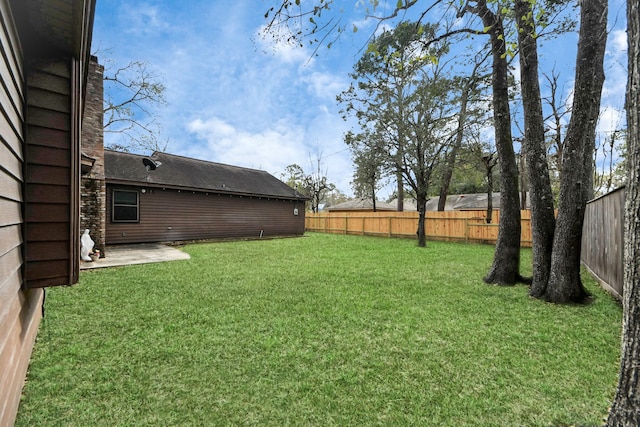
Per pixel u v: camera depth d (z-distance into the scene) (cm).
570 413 181
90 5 181
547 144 1102
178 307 366
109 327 302
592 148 398
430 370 228
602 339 281
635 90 141
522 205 1588
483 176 1614
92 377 215
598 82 385
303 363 238
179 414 180
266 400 193
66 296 403
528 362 239
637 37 140
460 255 819
